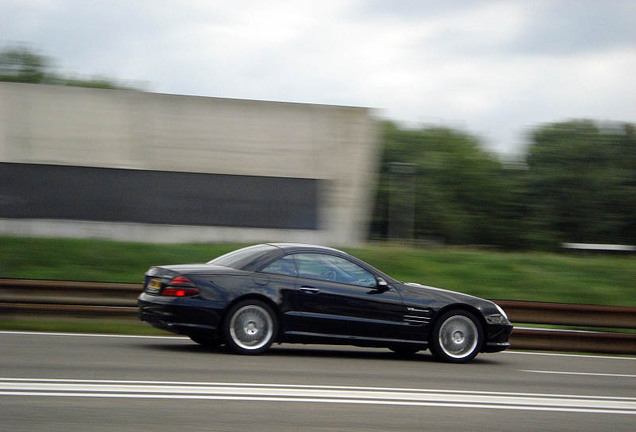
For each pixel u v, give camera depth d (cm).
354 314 978
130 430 536
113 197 3034
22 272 1942
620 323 1321
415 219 5081
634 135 5309
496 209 5125
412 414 644
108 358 872
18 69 5397
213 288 933
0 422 542
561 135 5328
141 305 962
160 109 3067
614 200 5084
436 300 1012
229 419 584
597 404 748
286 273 969
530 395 779
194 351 970
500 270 2278
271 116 3152
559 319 1303
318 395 699
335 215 3194
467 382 847
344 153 3198
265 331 950
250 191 3142
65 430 528
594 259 2589
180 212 3084
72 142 3002
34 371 758
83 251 2212
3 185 2948
